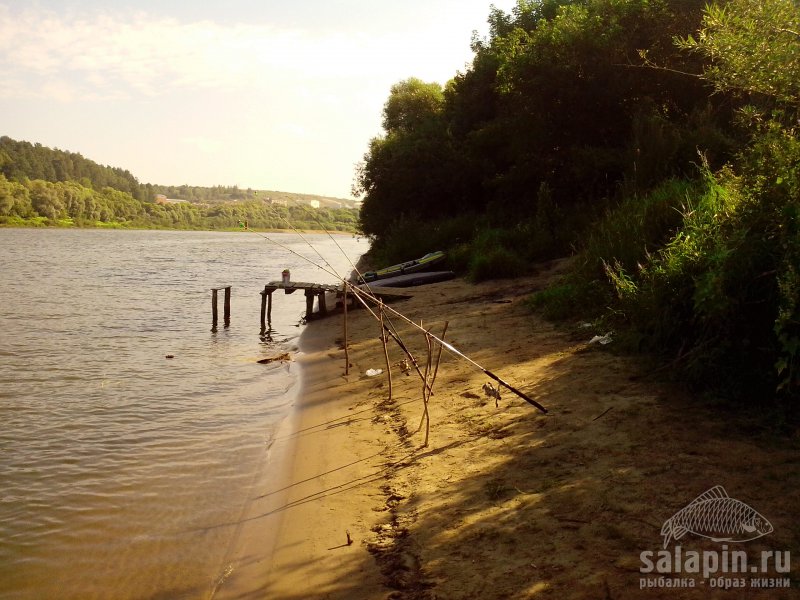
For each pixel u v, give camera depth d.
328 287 18.28
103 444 7.78
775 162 6.26
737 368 6.15
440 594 3.95
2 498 6.23
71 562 5.03
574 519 4.51
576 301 10.81
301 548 4.91
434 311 14.61
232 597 4.40
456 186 29.19
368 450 6.77
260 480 6.46
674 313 7.35
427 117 38.53
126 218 176.25
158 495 6.24
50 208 146.88
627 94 20.58
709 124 16.36
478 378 8.33
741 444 5.20
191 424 8.54
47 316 19.88
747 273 6.18
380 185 34.19
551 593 3.76
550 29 22.06
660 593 3.60
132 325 18.36
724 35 6.01
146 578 4.76
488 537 4.49
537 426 6.29
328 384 9.98
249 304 23.97
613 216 11.83
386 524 5.05
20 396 10.11
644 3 19.92
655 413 6.06
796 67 5.67
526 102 22.55
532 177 22.58
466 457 5.95
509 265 17.27
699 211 8.52
